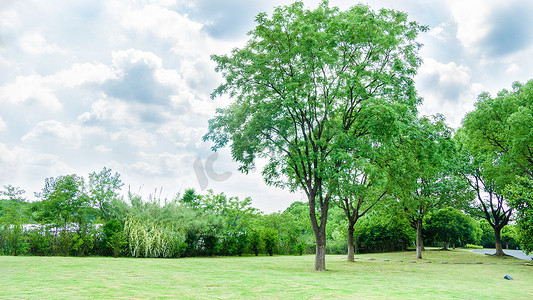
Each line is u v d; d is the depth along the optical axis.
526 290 9.85
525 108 20.44
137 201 20.30
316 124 16.44
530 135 19.95
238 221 25.88
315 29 14.82
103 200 19.06
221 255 22.44
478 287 10.33
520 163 23.41
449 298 7.78
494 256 29.55
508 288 10.29
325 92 15.84
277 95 15.46
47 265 11.47
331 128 15.44
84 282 7.98
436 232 40.34
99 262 13.39
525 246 16.38
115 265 12.45
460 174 28.77
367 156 14.02
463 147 28.06
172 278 9.51
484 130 24.45
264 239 25.80
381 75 14.92
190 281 9.05
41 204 17.42
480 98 25.47
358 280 10.99
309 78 14.53
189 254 20.36
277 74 14.93
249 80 15.77
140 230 17.95
